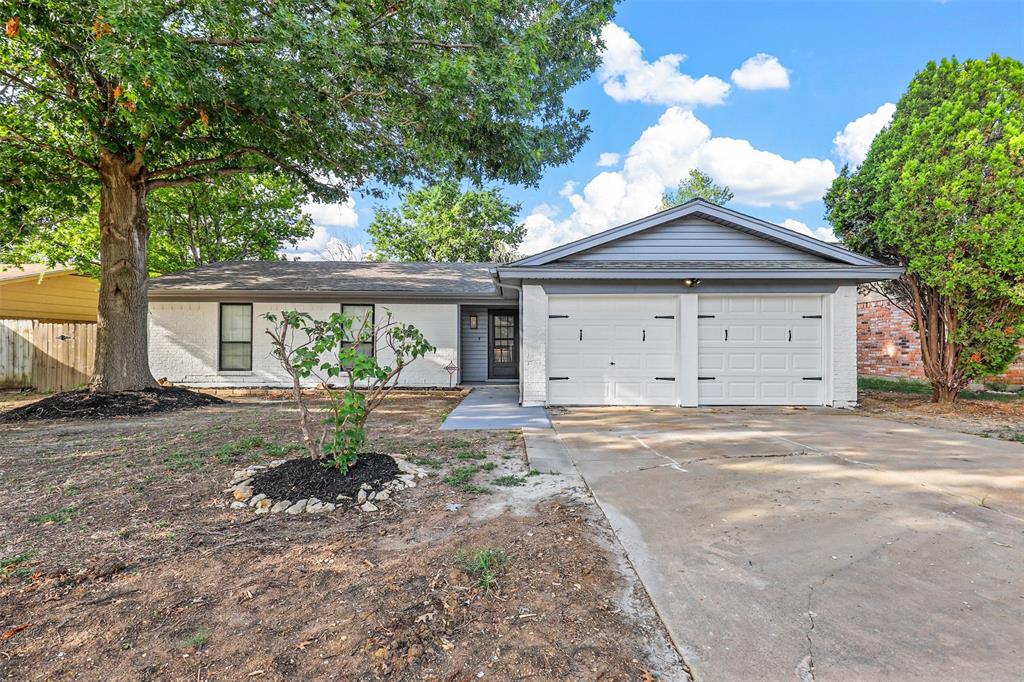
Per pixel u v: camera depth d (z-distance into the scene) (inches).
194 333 483.2
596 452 207.2
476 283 530.6
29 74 310.5
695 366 346.6
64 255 538.9
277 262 601.3
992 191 280.4
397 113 316.5
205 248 766.5
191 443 223.3
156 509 138.5
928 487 156.2
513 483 163.6
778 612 86.6
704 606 88.4
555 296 350.9
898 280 351.9
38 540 117.0
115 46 191.9
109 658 73.9
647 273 331.3
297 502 140.3
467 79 271.0
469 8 266.8
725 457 197.5
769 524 126.7
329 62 242.5
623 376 352.5
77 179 362.6
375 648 76.2
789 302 346.9
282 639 78.6
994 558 107.0
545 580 97.2
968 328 309.9
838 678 69.5
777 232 346.6
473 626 82.3
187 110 280.7
